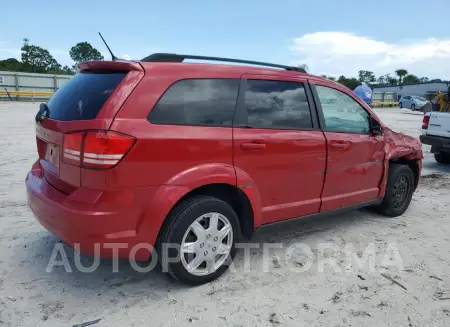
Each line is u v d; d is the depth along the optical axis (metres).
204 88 3.06
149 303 2.90
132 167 2.65
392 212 4.97
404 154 4.88
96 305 2.85
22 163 7.46
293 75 3.71
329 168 3.88
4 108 20.70
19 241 3.88
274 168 3.40
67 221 2.63
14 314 2.71
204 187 3.16
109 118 2.61
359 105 4.32
